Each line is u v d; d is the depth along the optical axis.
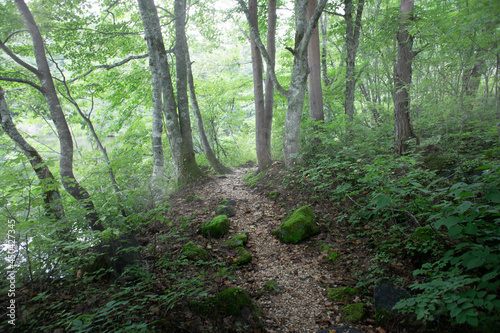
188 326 2.70
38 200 3.48
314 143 8.02
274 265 4.14
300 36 6.83
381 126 9.15
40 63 4.88
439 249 3.17
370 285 3.33
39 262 3.24
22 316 2.56
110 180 4.84
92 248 3.86
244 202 6.70
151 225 5.19
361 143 7.15
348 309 3.01
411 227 3.95
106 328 2.54
